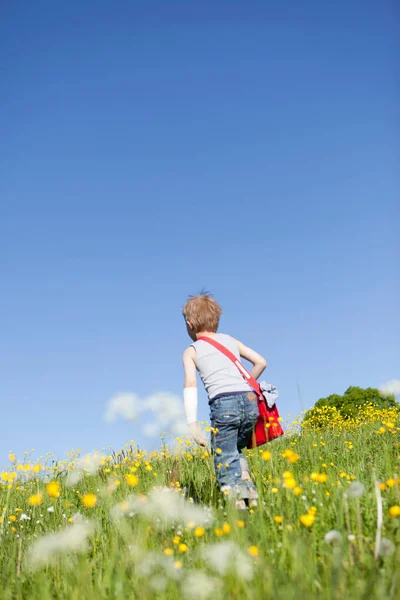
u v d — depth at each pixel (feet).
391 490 11.77
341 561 8.10
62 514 15.90
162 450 20.97
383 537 9.21
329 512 10.68
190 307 16.33
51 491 10.04
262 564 7.91
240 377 15.48
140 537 10.16
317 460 20.86
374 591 7.06
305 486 13.55
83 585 8.69
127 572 9.07
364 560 8.20
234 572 7.89
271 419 15.76
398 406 51.29
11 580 10.10
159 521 11.35
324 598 7.18
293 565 8.20
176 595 7.96
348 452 21.95
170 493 12.22
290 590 7.11
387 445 22.67
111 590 8.39
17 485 19.89
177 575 8.30
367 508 10.52
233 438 15.06
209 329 16.26
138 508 11.48
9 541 13.20
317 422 42.24
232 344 16.15
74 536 10.49
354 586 7.28
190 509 11.46
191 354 15.79
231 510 10.58
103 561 10.23
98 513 14.46
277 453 22.99
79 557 10.38
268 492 13.03
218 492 14.75
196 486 16.25
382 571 7.86
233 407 14.94
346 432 31.01
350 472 16.94
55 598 8.92
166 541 10.64
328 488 13.00
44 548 10.32
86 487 18.95
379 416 42.65
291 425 32.50
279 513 11.23
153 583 8.16
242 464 15.08
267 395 15.71
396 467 16.88
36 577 9.70
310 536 9.36
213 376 15.34
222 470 14.57
